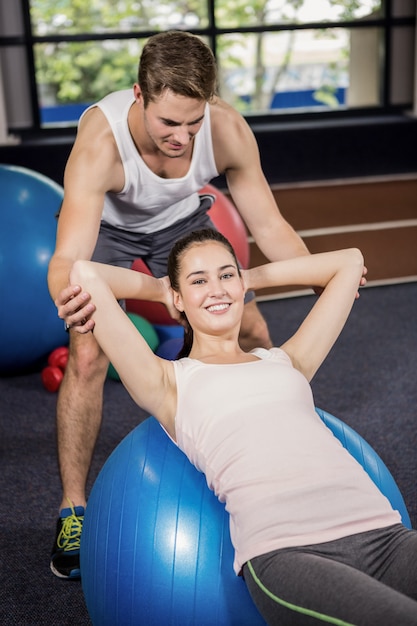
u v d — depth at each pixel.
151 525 1.74
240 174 2.40
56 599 2.21
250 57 7.23
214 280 1.92
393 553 1.60
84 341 2.26
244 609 1.68
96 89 7.04
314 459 1.67
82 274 1.84
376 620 1.38
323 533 1.59
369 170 6.74
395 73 7.41
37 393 3.50
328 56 7.36
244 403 1.75
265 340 2.59
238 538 1.64
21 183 3.44
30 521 2.59
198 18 7.03
